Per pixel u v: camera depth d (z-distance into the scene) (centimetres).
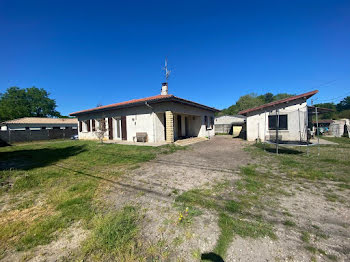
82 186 383
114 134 1339
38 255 185
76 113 1595
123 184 395
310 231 215
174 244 195
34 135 1919
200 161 616
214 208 276
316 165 521
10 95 3525
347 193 326
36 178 450
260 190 346
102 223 229
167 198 317
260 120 1202
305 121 955
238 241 198
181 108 1145
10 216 269
